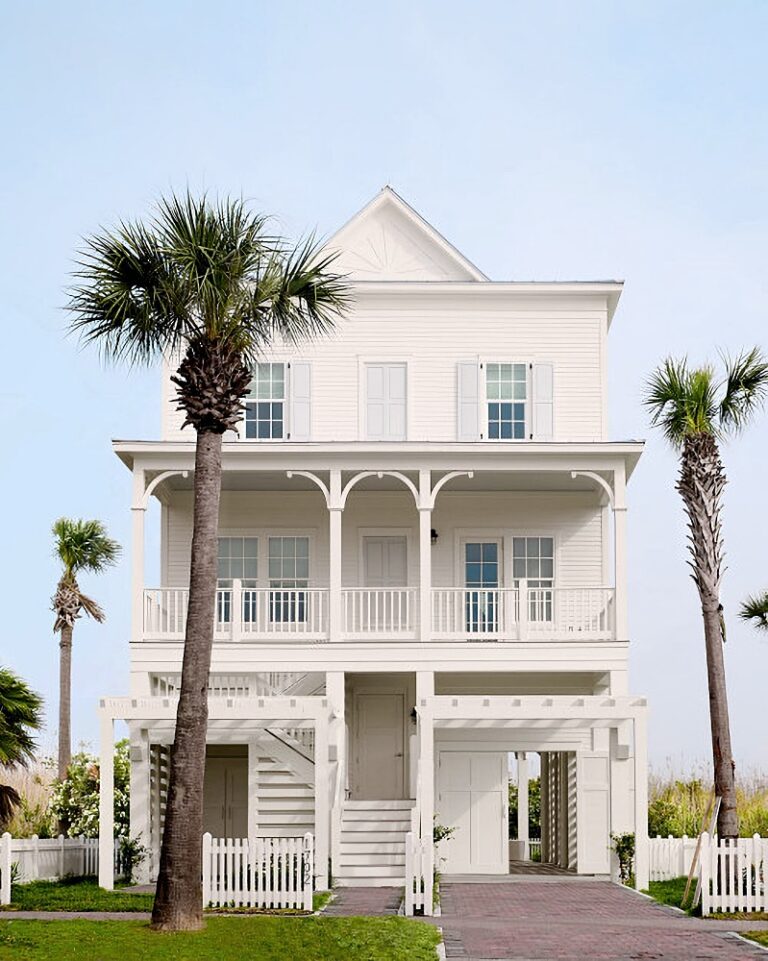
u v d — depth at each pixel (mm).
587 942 15984
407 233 30438
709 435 24781
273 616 27750
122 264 17719
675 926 17734
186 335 18516
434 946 15453
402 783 29594
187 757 16781
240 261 17688
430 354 29938
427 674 26859
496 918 18734
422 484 27422
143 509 27109
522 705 23016
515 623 27859
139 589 26906
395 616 29688
